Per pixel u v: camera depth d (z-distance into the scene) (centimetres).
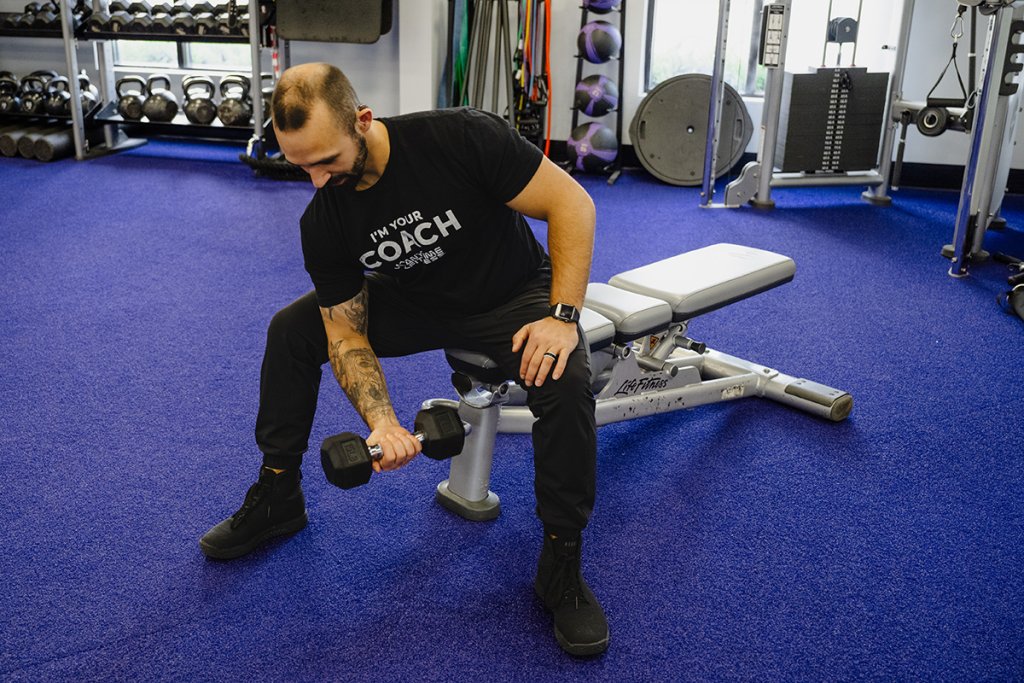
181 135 568
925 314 298
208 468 200
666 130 476
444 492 187
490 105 520
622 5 481
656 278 206
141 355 256
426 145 140
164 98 501
